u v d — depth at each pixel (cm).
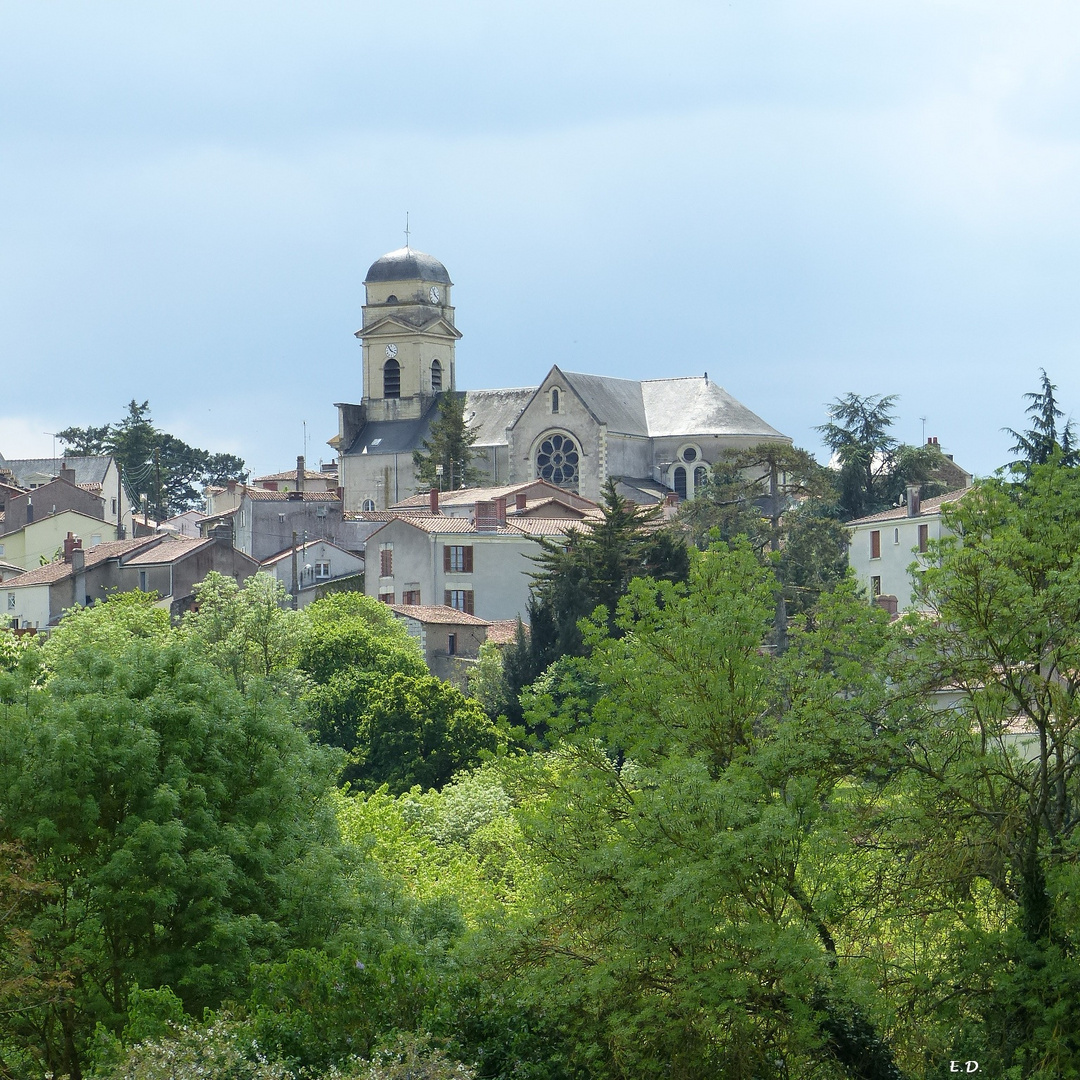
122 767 7025
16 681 7512
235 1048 4778
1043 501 5578
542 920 5591
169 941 6975
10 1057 6544
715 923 5069
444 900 7462
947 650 5600
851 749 5462
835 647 5794
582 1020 5328
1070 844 5372
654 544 18462
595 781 5775
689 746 5806
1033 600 5291
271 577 16675
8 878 6256
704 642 5766
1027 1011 5309
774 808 5109
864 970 5278
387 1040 4934
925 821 5431
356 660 16900
